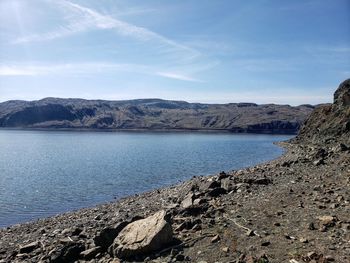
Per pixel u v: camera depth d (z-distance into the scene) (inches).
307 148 2743.6
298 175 1217.4
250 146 5246.1
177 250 549.6
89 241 675.4
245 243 547.8
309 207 721.6
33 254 688.4
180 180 2087.8
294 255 472.1
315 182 1023.0
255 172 1470.2
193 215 759.7
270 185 1051.9
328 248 491.5
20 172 2687.0
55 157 3924.7
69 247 615.5
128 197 1549.0
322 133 3240.7
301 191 900.6
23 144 6387.8
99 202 1540.4
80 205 1501.0
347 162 1357.0
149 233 571.5
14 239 909.2
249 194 933.8
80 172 2600.9
